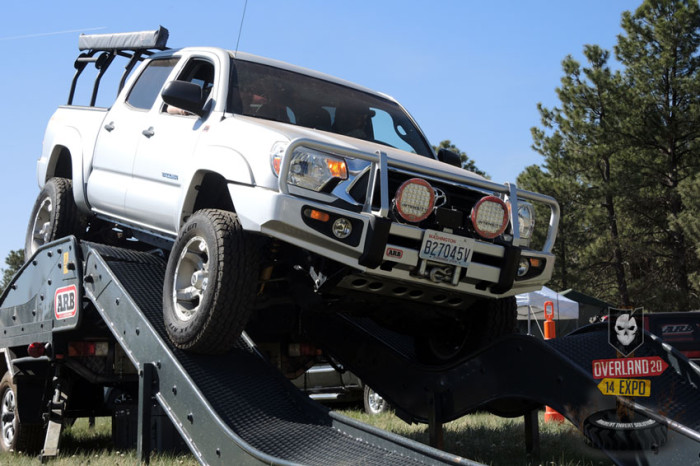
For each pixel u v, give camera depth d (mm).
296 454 4004
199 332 4523
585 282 28875
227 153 4734
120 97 6465
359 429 4164
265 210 4238
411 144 5930
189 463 4855
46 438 5938
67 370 6164
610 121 27125
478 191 4609
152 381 4789
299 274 4914
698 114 25938
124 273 5500
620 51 28422
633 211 28531
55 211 6664
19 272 6766
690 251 26750
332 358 6797
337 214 4203
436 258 4324
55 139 7055
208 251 4535
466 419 7633
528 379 4672
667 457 3975
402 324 5488
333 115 5637
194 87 5141
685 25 26328
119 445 6043
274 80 5629
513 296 5203
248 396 4539
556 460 5137
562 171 29141
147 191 5582
